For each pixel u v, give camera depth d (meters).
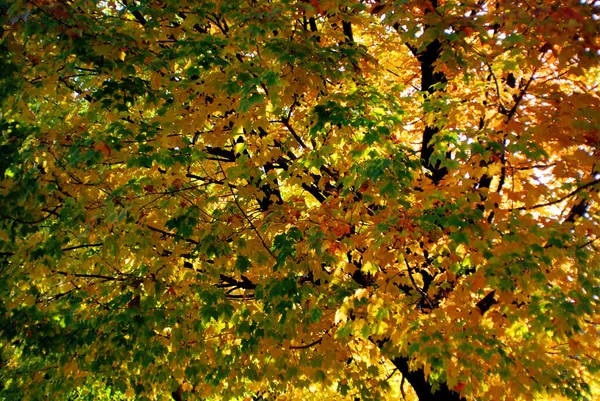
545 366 4.29
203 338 5.24
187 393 5.78
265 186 5.52
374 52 6.58
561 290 4.37
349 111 4.31
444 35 3.82
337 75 4.45
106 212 4.45
